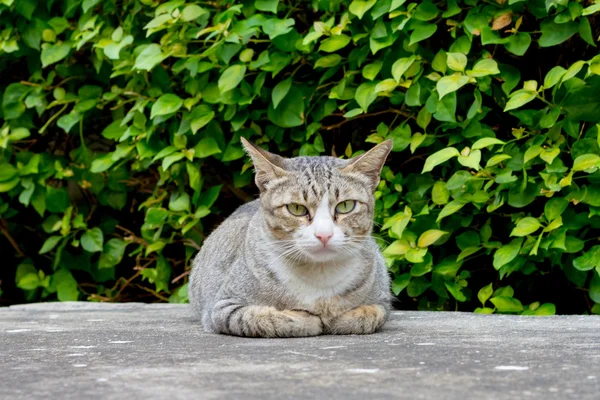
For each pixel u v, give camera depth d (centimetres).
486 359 267
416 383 225
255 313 351
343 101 516
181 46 515
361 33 486
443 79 436
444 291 490
